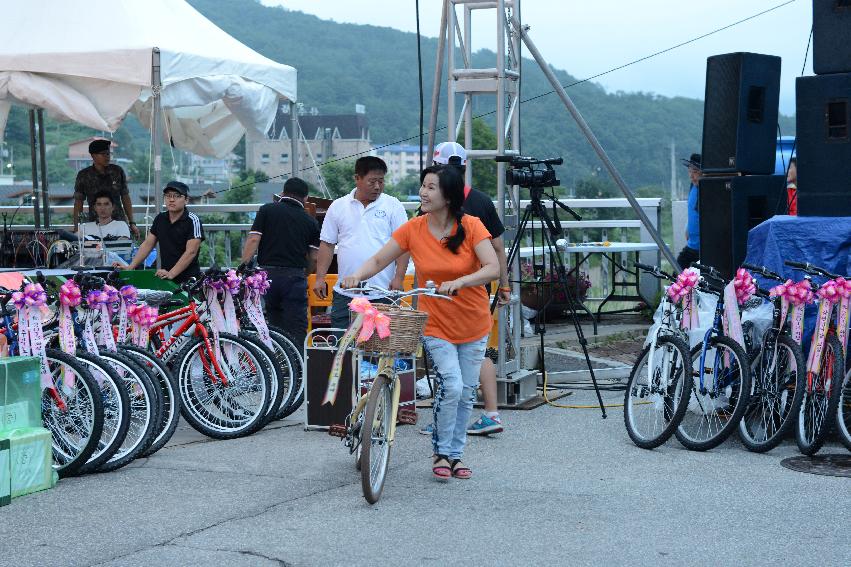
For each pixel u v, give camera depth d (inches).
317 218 413.1
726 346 274.5
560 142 5211.6
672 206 554.9
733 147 334.6
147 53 390.9
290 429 299.9
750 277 275.6
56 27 405.1
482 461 259.0
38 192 578.9
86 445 238.1
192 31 444.5
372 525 201.3
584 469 249.8
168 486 232.5
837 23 293.3
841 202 294.5
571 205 536.4
